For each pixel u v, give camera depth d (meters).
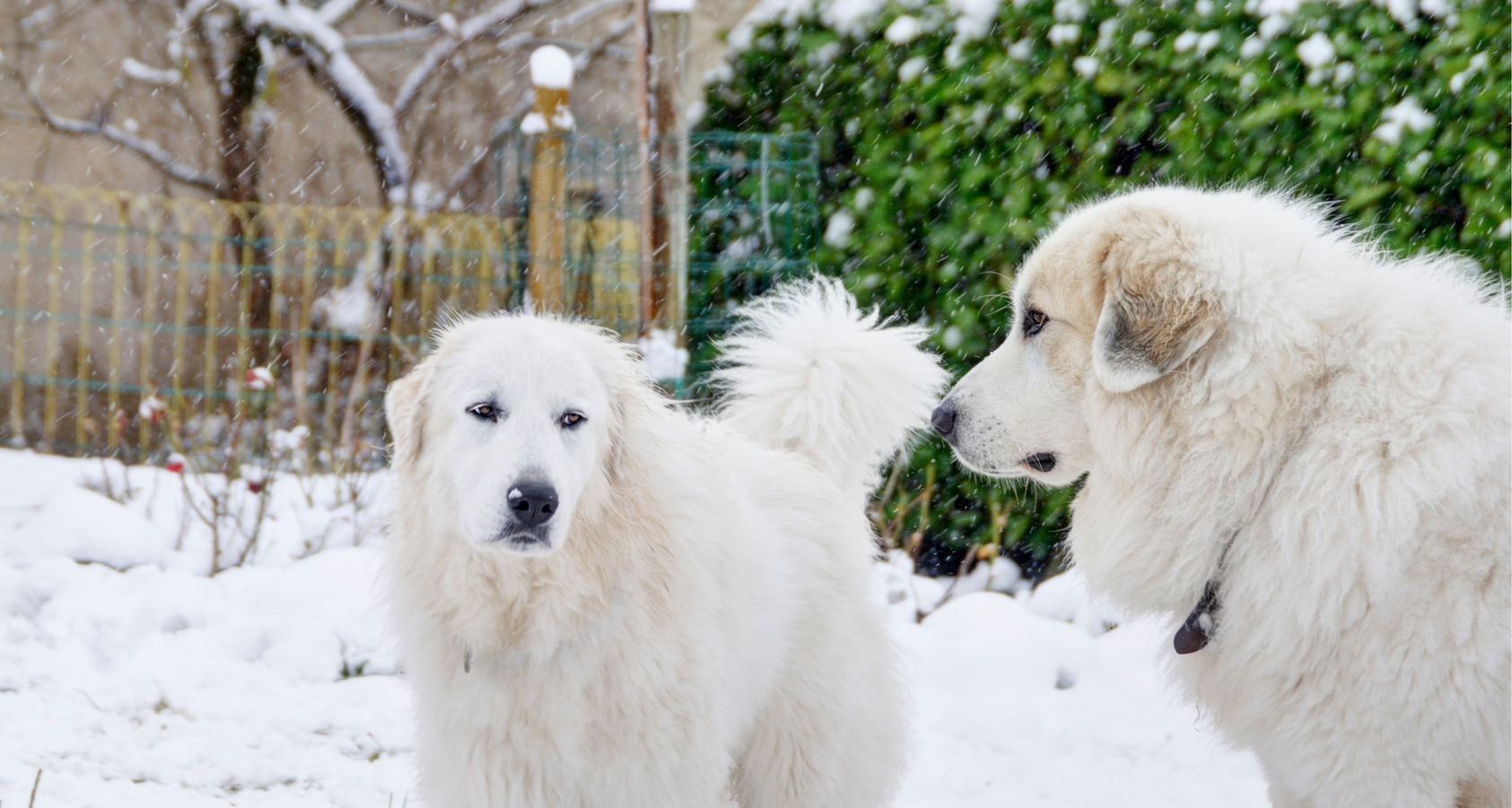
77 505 5.34
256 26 9.78
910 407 3.52
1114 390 2.50
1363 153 5.21
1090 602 2.80
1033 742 4.27
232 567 5.34
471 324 2.79
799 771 2.98
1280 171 5.39
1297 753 2.39
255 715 4.11
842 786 3.03
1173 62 5.49
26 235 7.32
